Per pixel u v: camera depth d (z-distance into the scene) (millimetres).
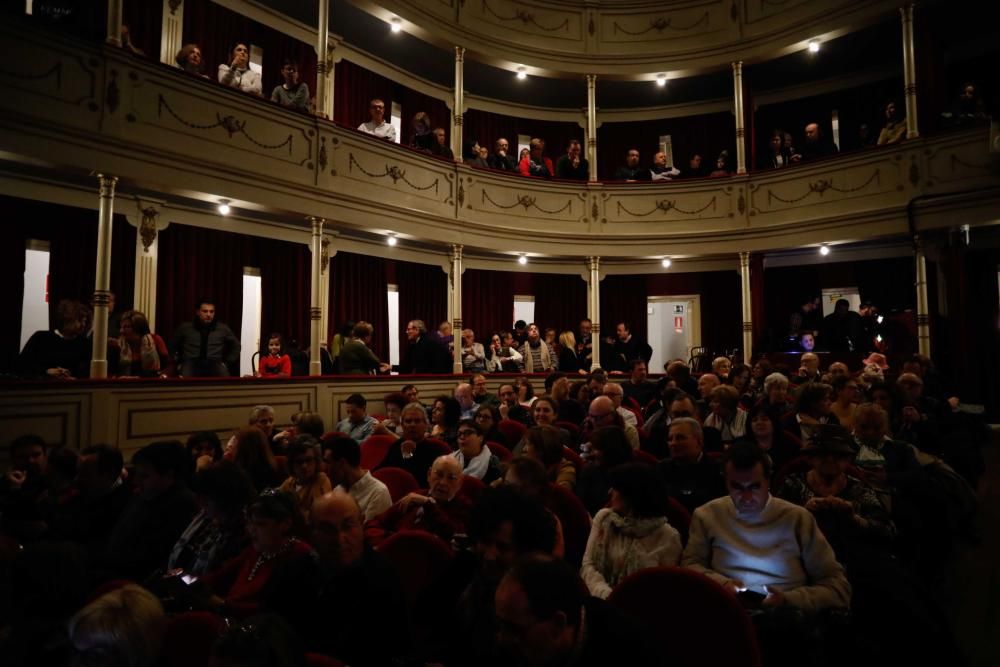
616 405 5430
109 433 5027
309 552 2480
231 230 8000
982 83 9695
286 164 7418
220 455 4324
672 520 2984
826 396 4645
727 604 1941
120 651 1558
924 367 6488
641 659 1532
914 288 9852
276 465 3986
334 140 7961
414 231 8945
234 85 7500
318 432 4523
